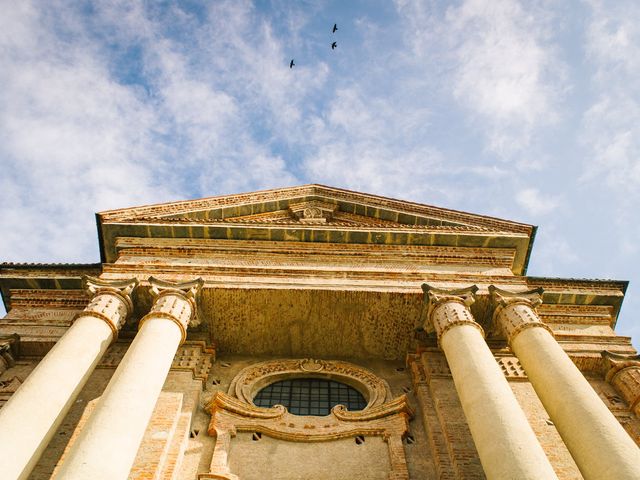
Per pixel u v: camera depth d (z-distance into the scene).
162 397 12.65
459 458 11.46
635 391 13.70
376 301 14.29
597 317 16.78
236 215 19.17
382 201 19.72
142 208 17.08
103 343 11.96
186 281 13.98
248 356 15.33
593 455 9.17
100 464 8.35
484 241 16.61
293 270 14.98
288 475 11.70
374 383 14.58
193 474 11.36
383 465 11.94
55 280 16.34
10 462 8.75
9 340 14.29
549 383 10.83
